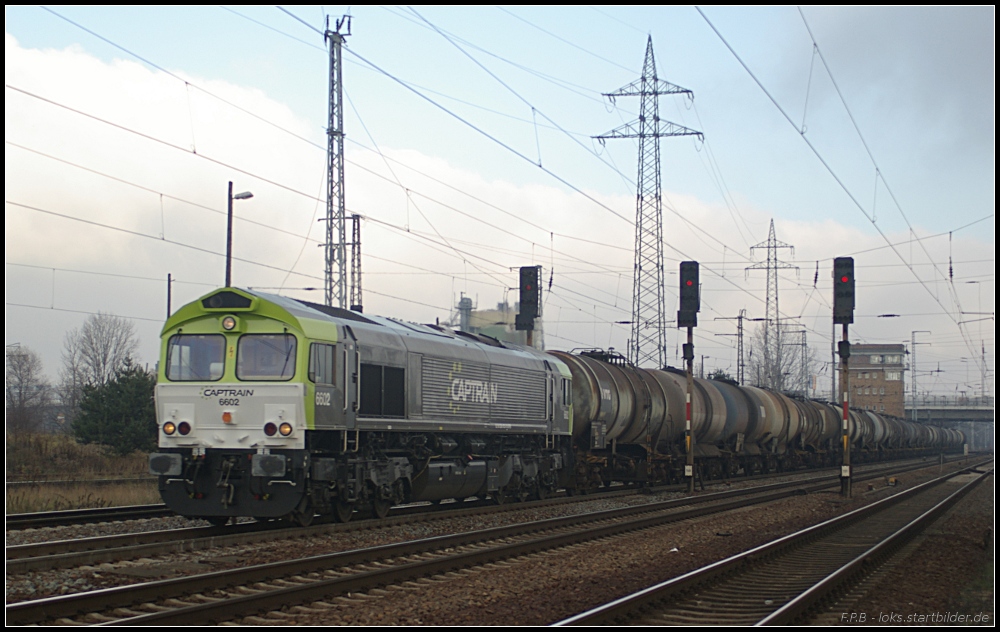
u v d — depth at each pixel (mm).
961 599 12430
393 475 19516
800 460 52938
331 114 37000
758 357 101562
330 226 36750
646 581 13094
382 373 19281
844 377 31828
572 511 23922
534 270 34406
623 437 32750
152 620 9094
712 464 39750
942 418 127750
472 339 24766
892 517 24797
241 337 17047
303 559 12617
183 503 17000
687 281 31672
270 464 16109
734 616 10844
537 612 10727
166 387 17219
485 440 23969
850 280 31281
